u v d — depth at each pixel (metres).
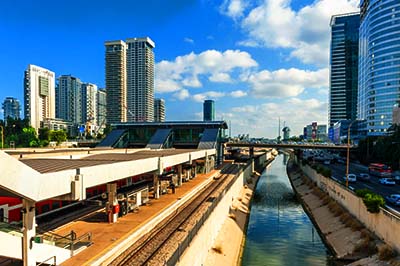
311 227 48.91
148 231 27.56
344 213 43.59
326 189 59.25
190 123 103.75
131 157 35.31
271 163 174.88
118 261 20.42
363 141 102.62
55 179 17.31
